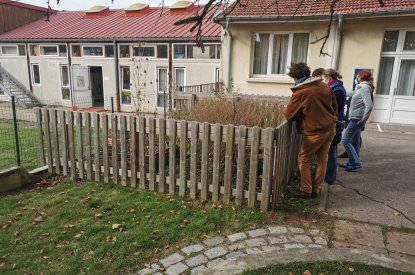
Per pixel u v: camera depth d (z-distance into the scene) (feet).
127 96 59.77
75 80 61.52
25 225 13.37
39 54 66.90
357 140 19.43
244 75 41.09
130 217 13.82
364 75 18.57
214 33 50.57
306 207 14.33
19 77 70.28
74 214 14.24
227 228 12.73
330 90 14.47
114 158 17.52
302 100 13.93
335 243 11.48
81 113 17.95
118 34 58.75
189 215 13.85
